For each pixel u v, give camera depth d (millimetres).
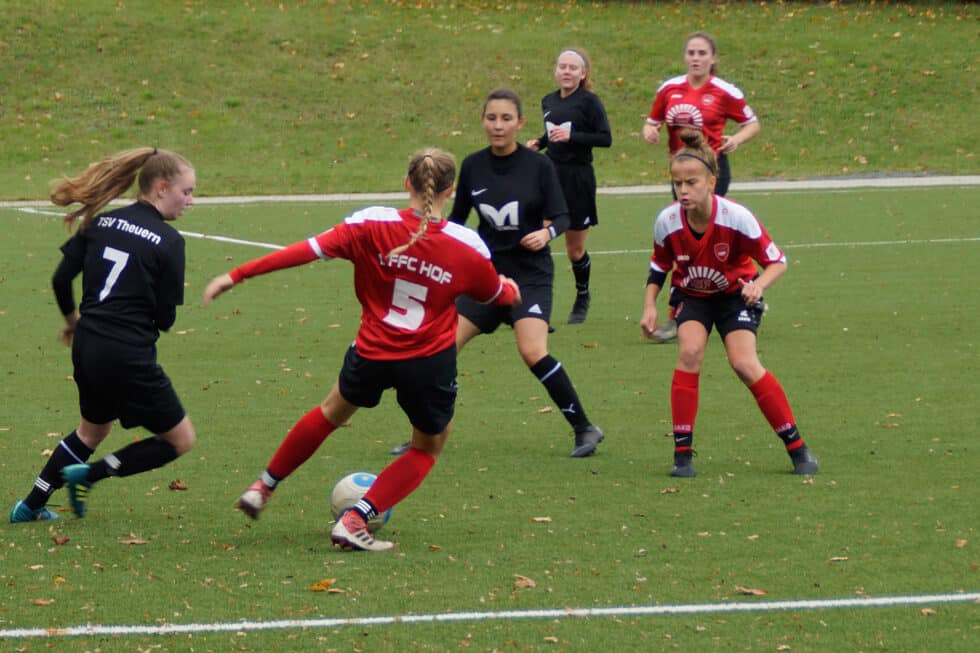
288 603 17266
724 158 41312
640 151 95312
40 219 67250
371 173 89000
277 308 43844
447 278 19047
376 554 19547
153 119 97812
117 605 17172
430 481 24078
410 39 111875
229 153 93188
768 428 28141
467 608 17109
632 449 26531
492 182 26641
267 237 61188
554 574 18516
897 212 69438
